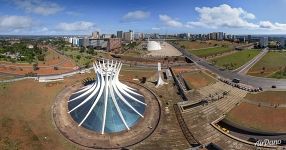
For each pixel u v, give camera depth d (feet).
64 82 554.87
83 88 504.43
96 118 419.13
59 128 411.13
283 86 602.03
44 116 435.94
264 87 597.52
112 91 444.14
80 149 369.91
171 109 483.51
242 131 439.63
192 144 390.21
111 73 443.73
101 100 439.22
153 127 426.92
